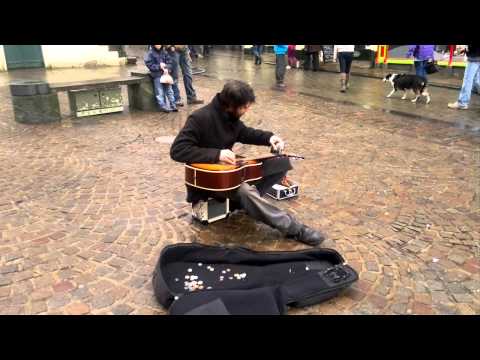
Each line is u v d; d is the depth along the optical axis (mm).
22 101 6855
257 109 8273
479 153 5715
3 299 2705
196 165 3340
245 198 3287
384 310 2670
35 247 3297
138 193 4312
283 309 2566
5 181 4559
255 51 16172
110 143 6008
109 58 15297
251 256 3039
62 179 4652
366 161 5383
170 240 3438
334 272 2846
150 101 8188
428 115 7867
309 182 4691
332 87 11102
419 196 4375
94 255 3203
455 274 3066
